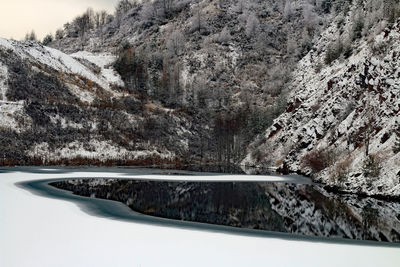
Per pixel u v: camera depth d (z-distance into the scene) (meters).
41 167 74.44
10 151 76.81
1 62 98.19
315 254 24.44
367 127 59.22
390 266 22.58
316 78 101.00
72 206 36.72
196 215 35.44
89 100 106.19
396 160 47.62
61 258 22.66
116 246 25.00
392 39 70.44
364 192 48.31
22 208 34.72
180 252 24.19
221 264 22.41
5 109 85.19
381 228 32.19
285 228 31.47
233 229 30.30
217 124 113.38
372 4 104.00
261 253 24.38
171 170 78.50
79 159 83.19
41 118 88.31
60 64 118.88
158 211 36.78
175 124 111.31
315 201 44.88
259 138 105.94
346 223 33.84
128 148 94.12
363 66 73.19
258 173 76.44
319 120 78.56
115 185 53.62
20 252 23.34
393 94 56.81
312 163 69.19
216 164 101.19
